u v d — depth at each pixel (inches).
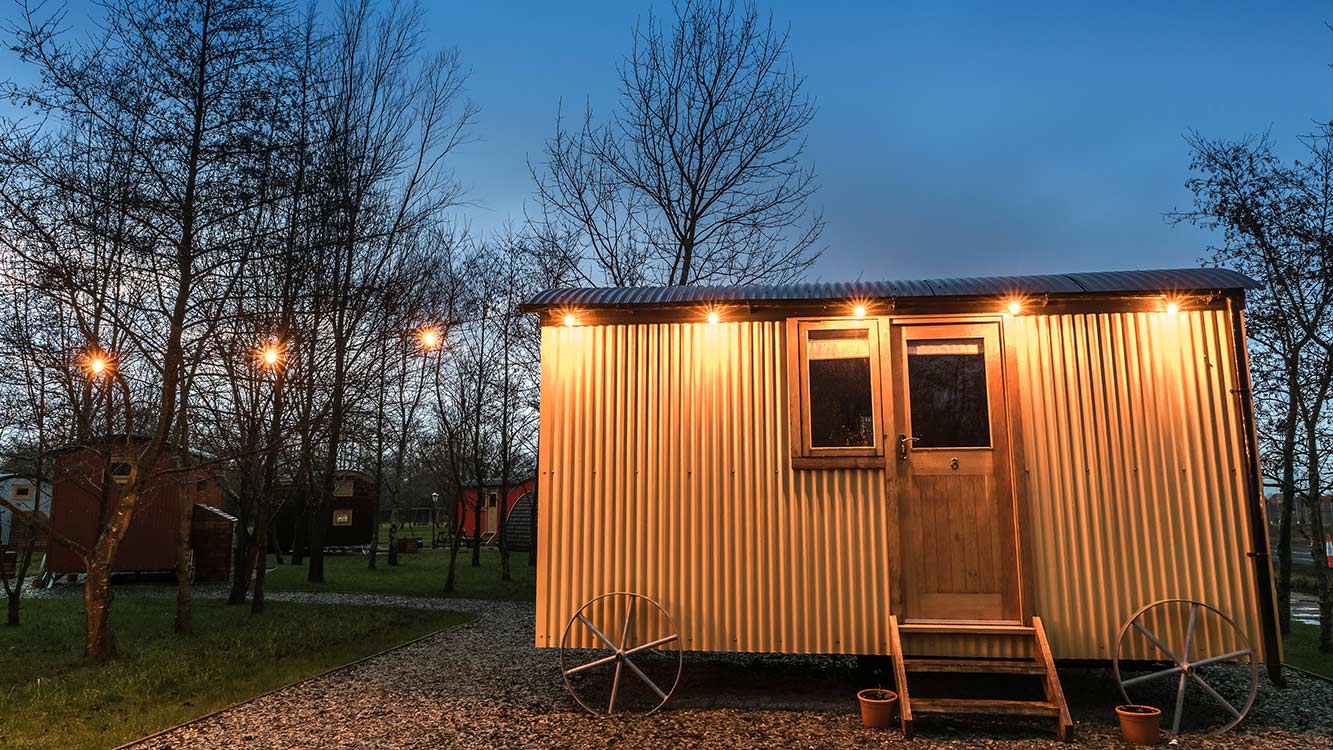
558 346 253.6
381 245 485.4
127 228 325.4
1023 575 226.1
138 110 322.3
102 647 301.3
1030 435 232.8
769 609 234.4
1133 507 226.7
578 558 243.0
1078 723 219.6
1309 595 583.2
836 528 236.1
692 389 247.0
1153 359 232.5
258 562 457.1
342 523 1108.5
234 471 513.3
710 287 273.4
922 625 226.8
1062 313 237.5
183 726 219.5
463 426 683.4
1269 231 350.9
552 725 220.7
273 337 384.5
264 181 345.1
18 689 254.4
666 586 238.8
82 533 606.9
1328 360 335.3
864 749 198.4
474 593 591.2
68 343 329.1
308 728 218.1
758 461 241.4
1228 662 216.5
